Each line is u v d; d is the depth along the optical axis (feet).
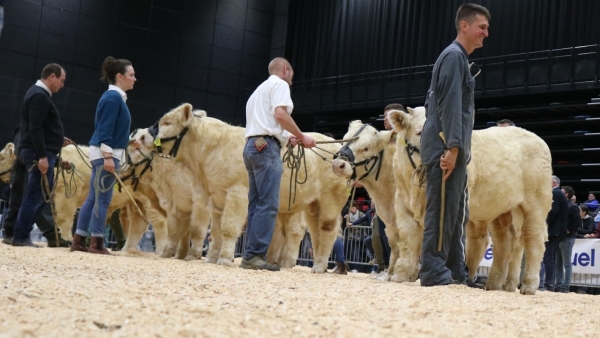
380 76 75.66
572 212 39.22
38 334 8.05
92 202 28.81
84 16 75.25
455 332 10.12
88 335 8.18
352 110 77.56
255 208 23.89
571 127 64.75
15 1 71.72
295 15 85.30
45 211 34.88
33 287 12.17
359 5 79.41
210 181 27.73
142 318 9.54
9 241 31.94
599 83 58.59
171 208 32.63
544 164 23.70
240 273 20.51
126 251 34.63
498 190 22.65
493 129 23.99
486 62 68.18
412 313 11.84
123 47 77.56
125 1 77.77
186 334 8.52
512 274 23.40
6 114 70.64
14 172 31.91
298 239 31.63
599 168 62.69
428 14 73.41
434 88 19.20
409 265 23.13
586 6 62.39
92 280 14.32
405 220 23.31
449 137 18.12
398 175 23.22
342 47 80.23
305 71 83.41
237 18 84.38
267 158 23.52
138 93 78.43
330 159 30.81
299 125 84.33
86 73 75.10
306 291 14.66
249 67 85.15
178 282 15.16
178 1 80.84
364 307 12.23
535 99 65.10
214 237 28.71
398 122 22.49
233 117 84.02
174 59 80.48
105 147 28.17
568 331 10.98
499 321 11.69
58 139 30.27
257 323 9.73
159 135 27.78
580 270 40.60
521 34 66.33
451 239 19.20
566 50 62.95
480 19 19.47
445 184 18.52
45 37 73.10
